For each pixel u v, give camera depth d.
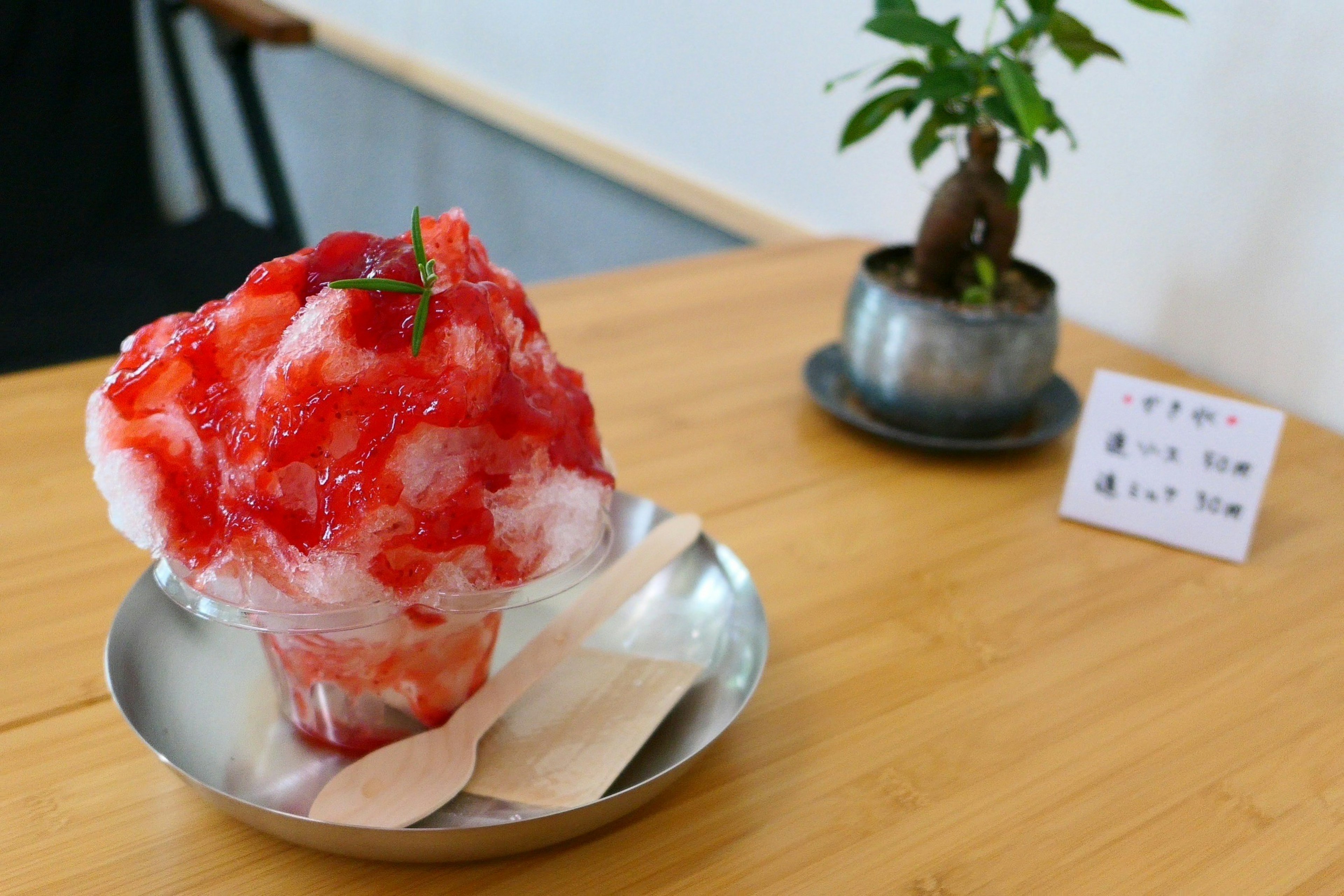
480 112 1.24
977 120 0.58
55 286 1.09
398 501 0.37
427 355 0.37
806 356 0.71
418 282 0.38
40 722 0.43
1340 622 0.52
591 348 0.70
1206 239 0.70
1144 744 0.45
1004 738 0.45
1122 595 0.53
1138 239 0.73
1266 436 0.54
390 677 0.40
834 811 0.42
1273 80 0.65
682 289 0.79
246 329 0.38
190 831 0.40
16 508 0.53
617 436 0.61
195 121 1.26
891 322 0.59
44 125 1.15
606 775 0.40
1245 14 0.65
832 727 0.45
